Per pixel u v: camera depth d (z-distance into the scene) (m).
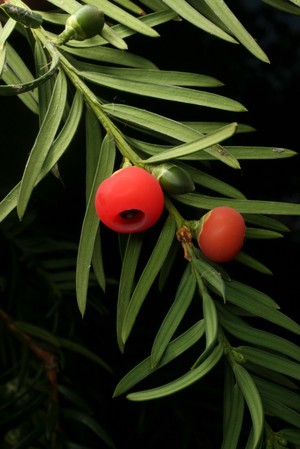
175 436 0.28
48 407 0.26
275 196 0.42
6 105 0.31
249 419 0.27
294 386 0.20
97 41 0.20
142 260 0.32
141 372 0.19
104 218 0.19
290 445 0.20
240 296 0.20
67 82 0.20
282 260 0.38
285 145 0.42
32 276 0.29
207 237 0.19
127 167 0.19
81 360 0.29
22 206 0.19
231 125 0.18
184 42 0.39
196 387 0.28
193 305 0.29
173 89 0.19
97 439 0.28
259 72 0.42
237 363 0.19
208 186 0.20
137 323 0.31
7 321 0.26
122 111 0.20
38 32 0.20
